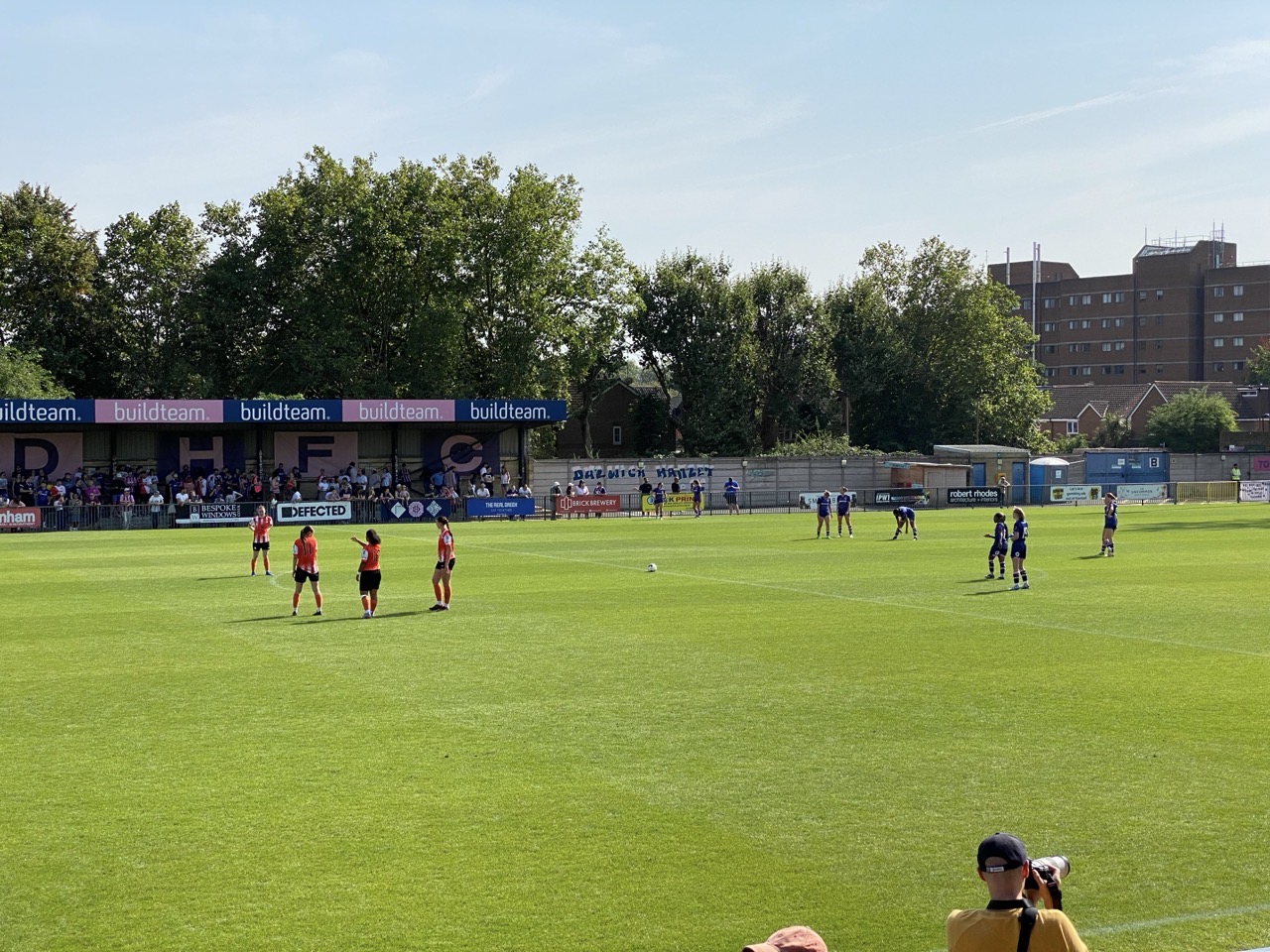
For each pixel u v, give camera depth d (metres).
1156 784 12.30
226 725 15.05
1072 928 5.88
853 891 9.49
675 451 105.12
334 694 16.95
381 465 73.44
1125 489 85.25
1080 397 147.38
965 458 85.00
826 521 50.53
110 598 28.95
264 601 28.27
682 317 98.50
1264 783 12.34
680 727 14.86
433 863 10.09
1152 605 26.58
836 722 15.12
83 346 87.75
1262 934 8.65
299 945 8.51
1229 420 111.56
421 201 84.69
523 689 17.27
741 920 8.93
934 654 20.23
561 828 10.97
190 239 87.50
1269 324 158.38
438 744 14.05
